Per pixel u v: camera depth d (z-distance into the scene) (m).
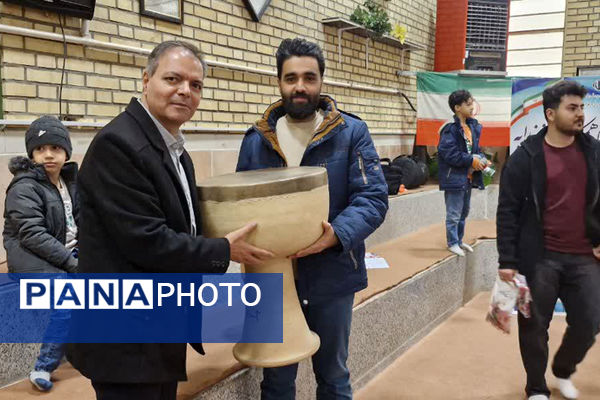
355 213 1.72
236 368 2.02
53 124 2.11
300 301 1.80
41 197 2.06
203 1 3.64
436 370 3.12
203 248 1.31
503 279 2.39
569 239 2.27
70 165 2.26
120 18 3.11
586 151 2.21
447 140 4.13
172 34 3.44
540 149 2.26
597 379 2.92
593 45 7.39
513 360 3.24
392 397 2.79
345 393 1.90
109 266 1.26
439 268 3.91
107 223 1.22
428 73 6.13
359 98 5.70
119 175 1.21
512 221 2.36
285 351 1.67
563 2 7.51
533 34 7.77
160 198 1.29
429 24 7.06
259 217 1.47
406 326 3.41
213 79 3.76
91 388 2.00
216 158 3.78
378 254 4.19
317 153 1.80
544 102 2.24
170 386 1.43
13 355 2.04
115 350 1.25
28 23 2.68
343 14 5.31
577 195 2.22
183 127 3.51
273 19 4.33
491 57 6.78
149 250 1.23
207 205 1.51
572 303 2.35
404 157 5.91
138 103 1.33
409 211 5.12
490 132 6.13
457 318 4.08
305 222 1.54
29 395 1.94
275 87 4.37
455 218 4.25
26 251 2.05
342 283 1.77
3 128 2.59
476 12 6.72
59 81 2.83
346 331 1.85
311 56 1.74
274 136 1.83
